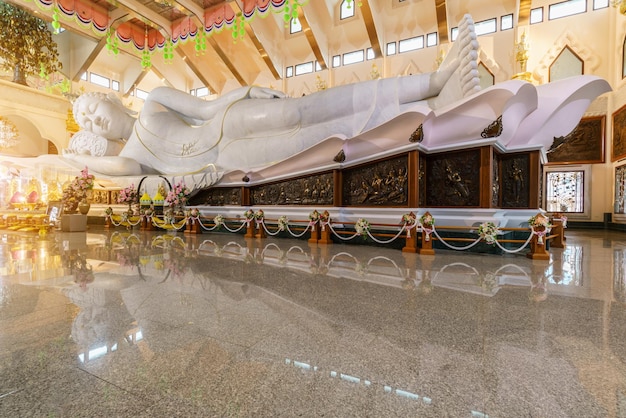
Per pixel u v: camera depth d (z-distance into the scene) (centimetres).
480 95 471
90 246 520
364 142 583
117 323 182
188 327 176
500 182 560
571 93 537
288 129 765
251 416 102
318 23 1655
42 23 1441
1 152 1532
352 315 197
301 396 113
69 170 1024
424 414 103
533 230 415
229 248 505
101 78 1909
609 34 1209
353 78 1686
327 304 219
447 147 518
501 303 222
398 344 156
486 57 1400
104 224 983
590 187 1234
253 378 125
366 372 129
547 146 600
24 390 116
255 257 417
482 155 489
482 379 124
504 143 529
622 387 118
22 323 181
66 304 216
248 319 189
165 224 809
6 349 149
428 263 379
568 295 243
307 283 279
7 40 1345
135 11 1394
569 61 1273
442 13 1370
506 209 552
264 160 789
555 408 105
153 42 1695
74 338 161
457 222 507
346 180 618
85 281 281
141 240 613
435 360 140
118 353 145
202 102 934
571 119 580
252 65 1958
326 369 132
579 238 805
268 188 742
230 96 881
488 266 362
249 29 1627
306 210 660
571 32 1270
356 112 685
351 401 110
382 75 1600
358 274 316
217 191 819
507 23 1385
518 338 163
